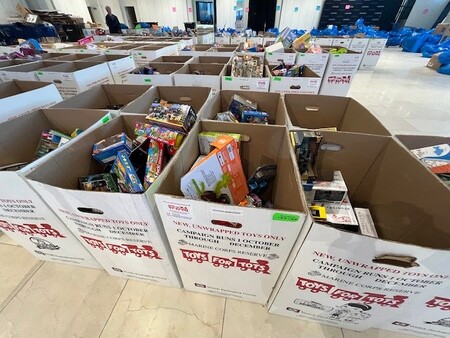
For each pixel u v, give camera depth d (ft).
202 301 3.30
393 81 13.35
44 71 5.75
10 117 3.94
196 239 2.26
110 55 8.13
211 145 2.93
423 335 2.78
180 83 5.65
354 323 2.83
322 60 7.45
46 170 2.38
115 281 3.53
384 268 1.77
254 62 6.73
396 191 2.77
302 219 1.72
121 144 3.01
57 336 2.96
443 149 2.78
